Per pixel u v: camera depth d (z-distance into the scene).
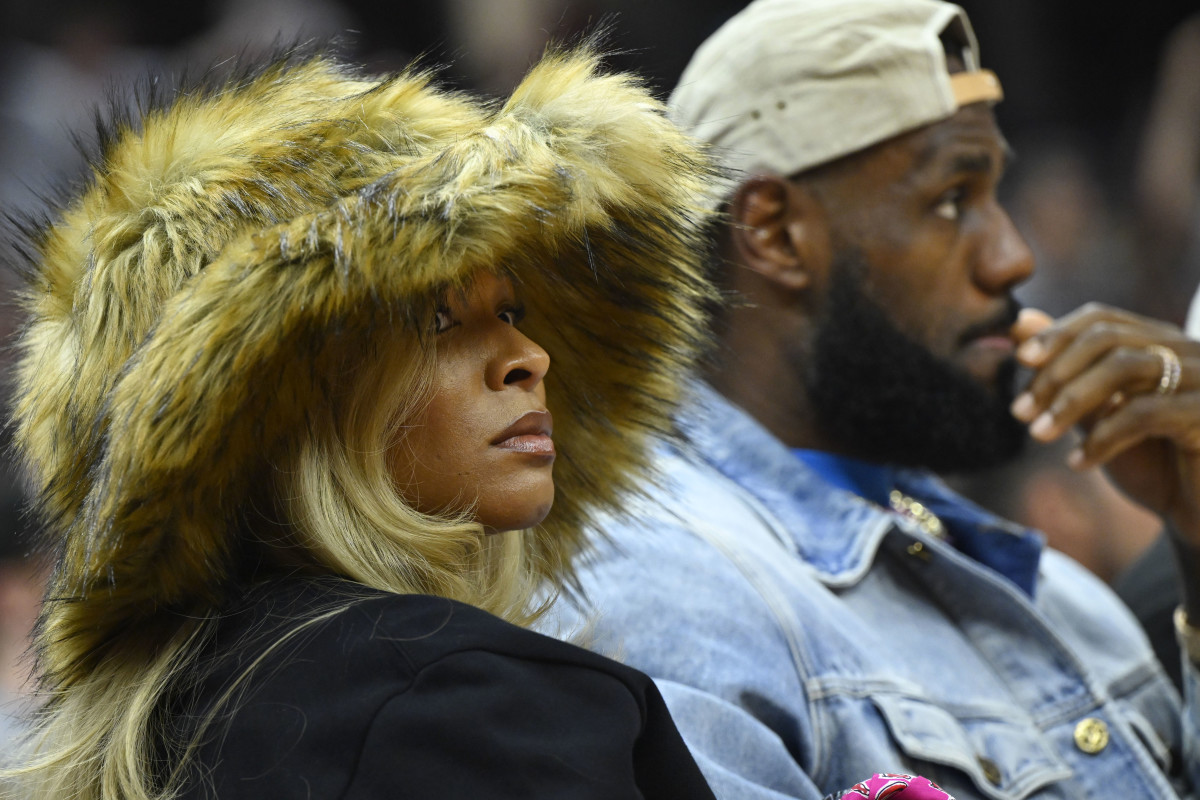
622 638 3.46
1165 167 13.17
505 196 2.37
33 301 2.78
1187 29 13.37
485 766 2.10
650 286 3.03
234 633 2.39
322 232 2.28
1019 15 15.09
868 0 4.33
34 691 2.74
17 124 10.66
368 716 2.13
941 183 4.22
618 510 3.22
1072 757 3.94
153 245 2.42
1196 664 4.52
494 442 2.53
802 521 4.11
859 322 4.25
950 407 4.26
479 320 2.56
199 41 11.56
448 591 2.55
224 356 2.22
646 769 2.36
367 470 2.45
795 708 3.52
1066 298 13.02
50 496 2.55
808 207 4.29
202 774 2.21
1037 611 4.16
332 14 11.67
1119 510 7.34
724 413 4.32
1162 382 4.41
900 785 2.64
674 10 11.95
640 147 2.76
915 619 4.08
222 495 2.37
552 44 2.95
